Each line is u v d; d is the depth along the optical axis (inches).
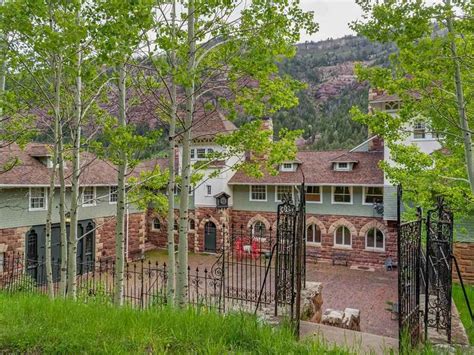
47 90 385.7
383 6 276.4
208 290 584.1
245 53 318.7
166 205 502.3
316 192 1007.0
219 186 1076.5
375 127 392.5
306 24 308.8
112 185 903.1
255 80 341.4
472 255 673.0
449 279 283.7
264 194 1073.5
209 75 333.1
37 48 303.0
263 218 1069.1
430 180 488.4
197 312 222.2
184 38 322.7
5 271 698.8
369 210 938.7
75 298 357.4
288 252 291.0
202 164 396.8
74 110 395.2
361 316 551.8
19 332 182.9
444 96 354.0
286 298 302.0
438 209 314.3
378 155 1014.4
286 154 356.8
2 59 311.9
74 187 387.9
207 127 1014.4
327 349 175.5
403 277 224.5
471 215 657.0
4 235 708.7
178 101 380.5
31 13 295.4
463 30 295.7
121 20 258.2
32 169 756.6
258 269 802.8
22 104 373.1
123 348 166.9
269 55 299.6
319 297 371.6
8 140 391.5
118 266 383.6
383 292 688.4
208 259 985.5
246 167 374.0
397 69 327.3
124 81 379.9
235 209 1111.6
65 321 203.8
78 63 344.5
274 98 311.1
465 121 321.4
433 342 262.2
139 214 1036.5
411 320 234.8
